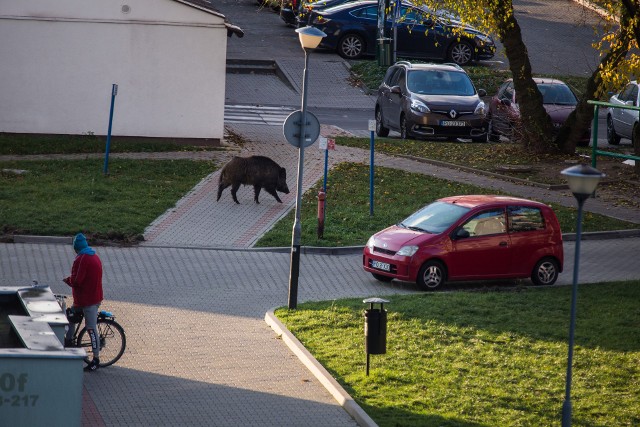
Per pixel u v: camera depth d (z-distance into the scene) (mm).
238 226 53125
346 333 36281
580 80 102062
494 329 36500
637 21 55312
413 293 42438
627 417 28172
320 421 27922
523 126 72312
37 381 22750
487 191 60938
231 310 40000
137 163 63094
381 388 30203
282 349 34969
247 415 28328
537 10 133750
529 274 44938
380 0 96875
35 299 27562
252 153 68375
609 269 47906
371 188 55375
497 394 29719
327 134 78188
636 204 60031
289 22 118875
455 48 105688
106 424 27359
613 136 81750
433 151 72000
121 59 68188
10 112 67812
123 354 33875
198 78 69000
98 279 32031
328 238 51344
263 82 99250
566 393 25594
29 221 50531
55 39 67438
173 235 51031
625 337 35562
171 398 29672
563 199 60094
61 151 65500
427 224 45219
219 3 135750
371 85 98625
